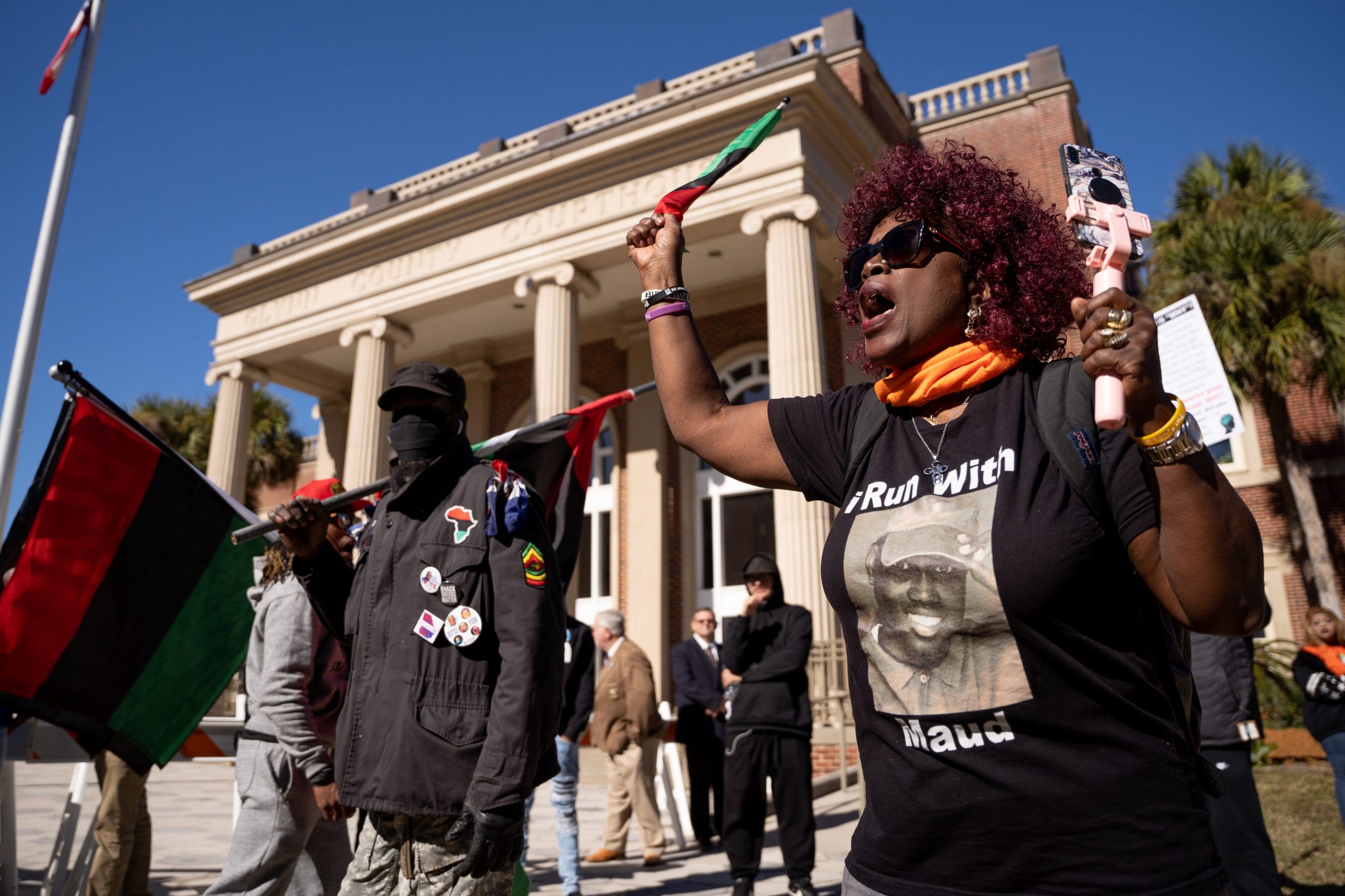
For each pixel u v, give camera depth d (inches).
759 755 215.3
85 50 224.4
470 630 97.6
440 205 685.9
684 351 70.8
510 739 92.0
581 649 239.3
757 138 75.9
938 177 62.3
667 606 685.9
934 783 50.3
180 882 233.5
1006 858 47.3
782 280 539.2
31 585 139.6
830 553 57.9
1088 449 49.6
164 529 152.9
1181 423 42.5
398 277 710.5
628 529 711.1
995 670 49.3
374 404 695.1
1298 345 547.8
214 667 154.8
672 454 717.3
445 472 107.0
